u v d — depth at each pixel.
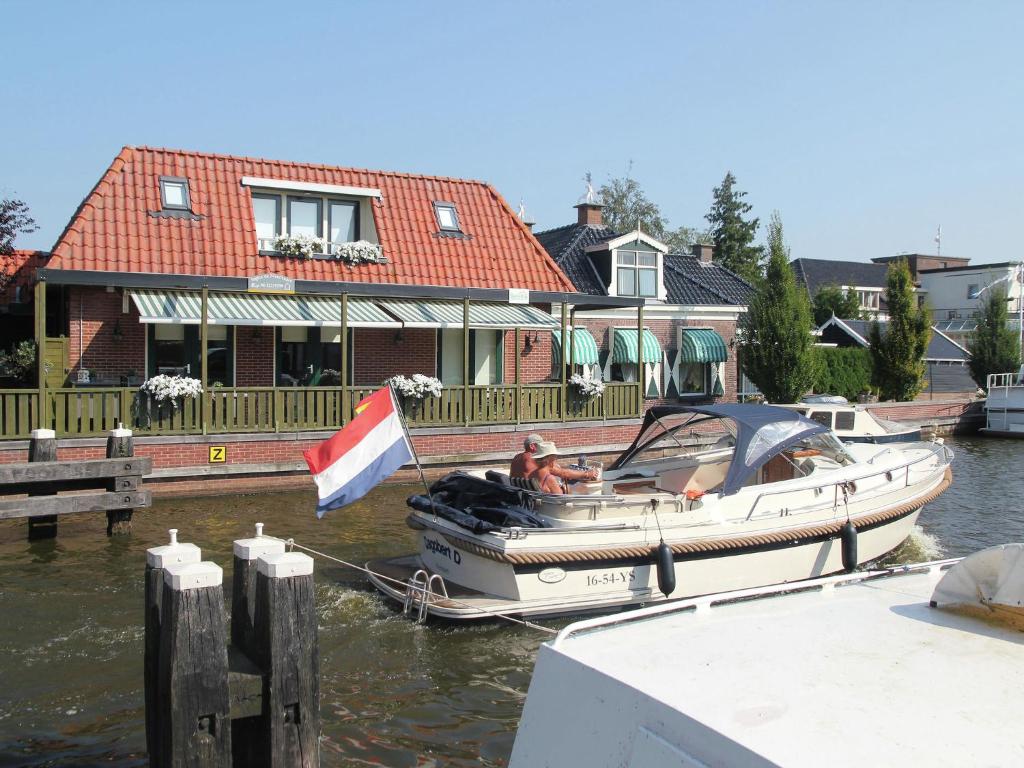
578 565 9.02
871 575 5.34
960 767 2.95
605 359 25.59
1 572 10.55
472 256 21.05
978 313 36.09
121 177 18.03
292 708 5.36
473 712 7.03
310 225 20.08
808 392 27.58
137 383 16.81
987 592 4.29
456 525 9.27
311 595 5.44
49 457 12.29
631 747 3.44
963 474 19.86
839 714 3.32
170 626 5.00
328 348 19.27
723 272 31.66
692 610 4.70
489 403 18.19
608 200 58.72
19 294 20.36
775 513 10.02
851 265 60.03
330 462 8.60
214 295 17.30
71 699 7.05
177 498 14.98
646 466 11.55
